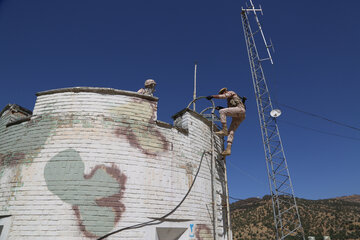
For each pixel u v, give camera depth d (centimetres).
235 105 1287
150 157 1055
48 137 1002
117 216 912
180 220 1048
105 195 923
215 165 1351
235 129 1309
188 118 1270
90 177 933
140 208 959
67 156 958
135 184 983
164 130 1141
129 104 1098
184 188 1109
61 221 860
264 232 5366
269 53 2506
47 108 1070
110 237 879
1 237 855
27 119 1077
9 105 1221
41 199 891
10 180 959
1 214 898
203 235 1108
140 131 1073
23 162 978
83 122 1021
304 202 6519
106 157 978
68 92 1087
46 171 936
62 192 898
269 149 2214
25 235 843
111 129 1028
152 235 951
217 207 1248
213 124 1406
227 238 1269
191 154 1205
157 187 1027
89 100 1066
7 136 1104
